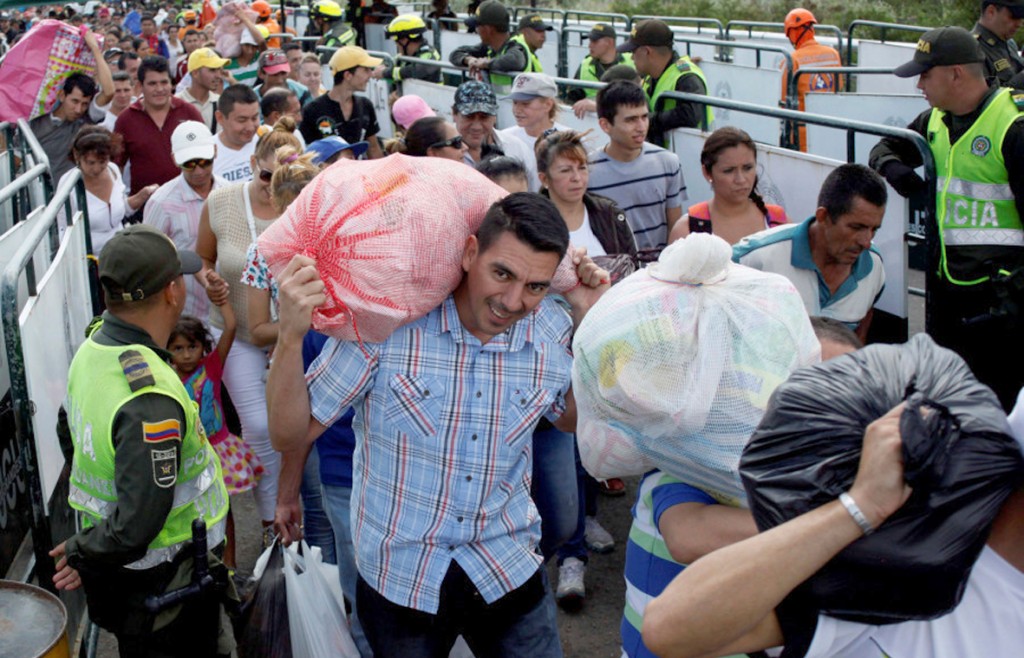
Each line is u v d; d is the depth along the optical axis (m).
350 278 2.32
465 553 2.52
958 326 4.70
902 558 1.34
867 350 1.54
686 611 1.42
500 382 2.47
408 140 4.98
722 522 2.08
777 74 8.49
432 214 2.31
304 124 7.53
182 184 5.25
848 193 3.50
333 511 3.22
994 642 1.42
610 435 2.14
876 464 1.34
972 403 1.38
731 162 4.35
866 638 1.46
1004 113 4.41
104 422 2.70
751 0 18.09
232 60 11.44
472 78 8.92
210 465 3.00
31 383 3.21
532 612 2.64
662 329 2.01
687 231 4.54
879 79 10.40
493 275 2.26
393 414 2.44
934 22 15.95
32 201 6.05
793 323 2.07
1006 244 4.51
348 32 13.65
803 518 1.38
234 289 4.38
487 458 2.46
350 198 2.32
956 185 4.57
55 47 7.74
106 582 2.88
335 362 2.46
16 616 2.73
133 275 2.78
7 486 3.71
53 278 3.83
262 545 4.79
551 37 12.74
